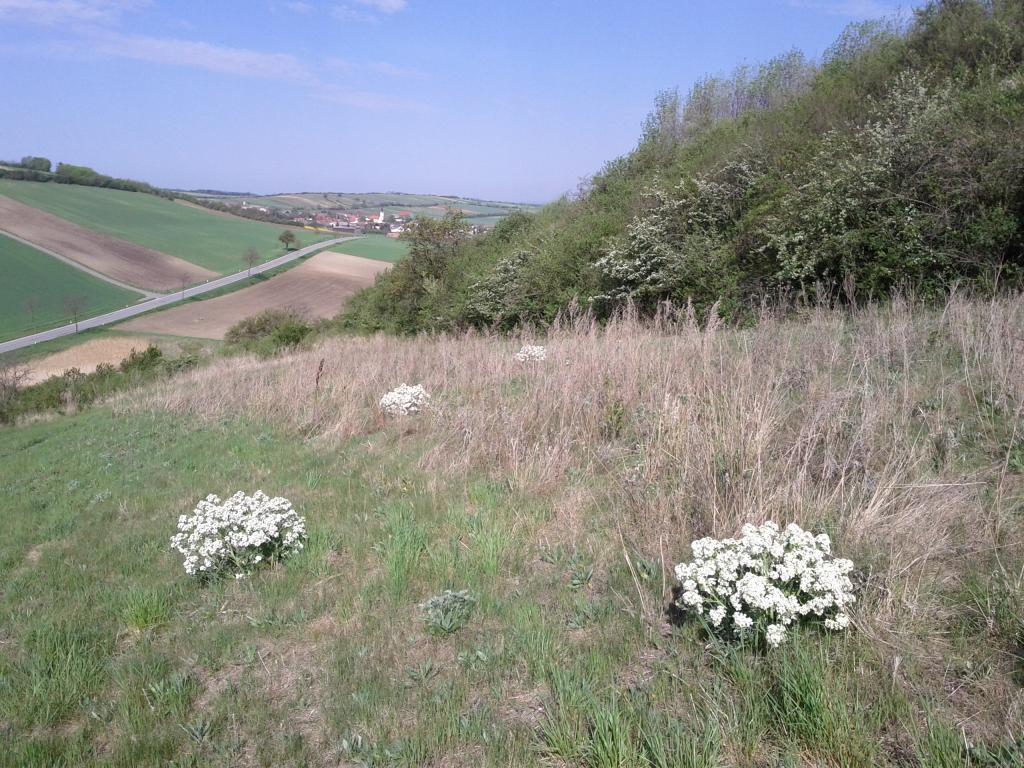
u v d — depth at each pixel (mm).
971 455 4723
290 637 4098
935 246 9883
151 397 14977
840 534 3836
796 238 11344
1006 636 3014
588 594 4094
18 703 3693
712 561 3381
